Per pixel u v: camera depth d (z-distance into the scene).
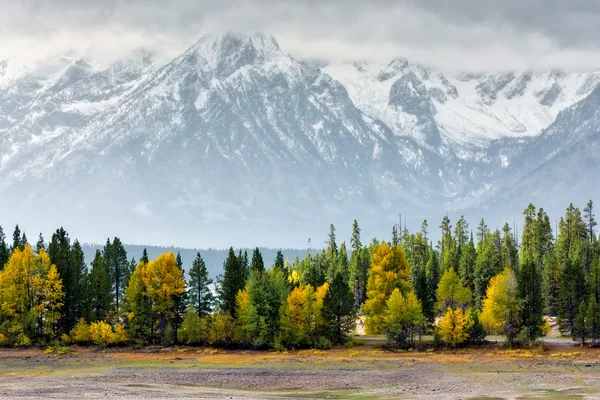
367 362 168.12
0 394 135.12
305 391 140.38
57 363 172.12
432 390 138.50
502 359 169.25
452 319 184.88
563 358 170.00
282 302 189.25
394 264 192.38
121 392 137.62
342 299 189.38
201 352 184.50
